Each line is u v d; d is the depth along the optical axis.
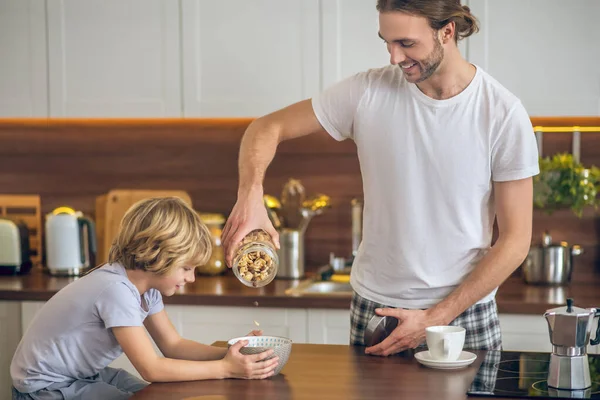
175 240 2.12
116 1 3.57
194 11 3.53
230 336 3.30
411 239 2.30
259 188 2.34
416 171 2.28
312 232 3.86
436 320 2.18
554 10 3.29
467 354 2.14
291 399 1.79
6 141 4.01
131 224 2.16
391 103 2.30
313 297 3.21
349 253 3.84
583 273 3.67
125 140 3.96
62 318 2.19
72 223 3.72
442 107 2.24
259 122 2.44
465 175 2.25
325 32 3.44
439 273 2.30
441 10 2.08
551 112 3.31
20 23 3.64
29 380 2.23
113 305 2.11
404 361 2.12
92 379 2.32
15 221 3.78
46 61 3.63
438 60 2.15
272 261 2.16
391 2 2.09
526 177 2.23
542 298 3.15
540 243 3.54
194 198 3.94
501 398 1.80
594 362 2.11
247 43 3.50
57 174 4.00
